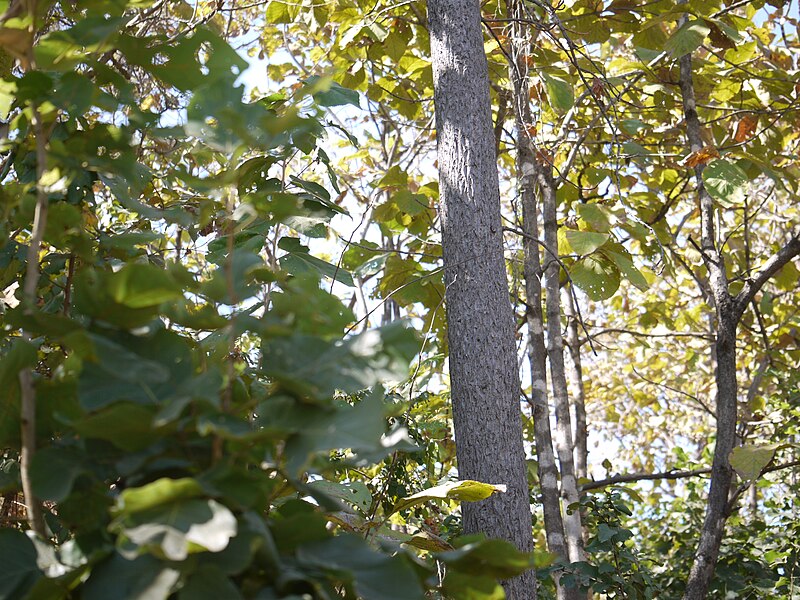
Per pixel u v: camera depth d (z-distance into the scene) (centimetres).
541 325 536
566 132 594
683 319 820
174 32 448
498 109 655
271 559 113
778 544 578
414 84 636
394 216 591
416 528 426
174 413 107
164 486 100
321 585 116
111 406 120
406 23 567
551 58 600
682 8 523
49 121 150
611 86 524
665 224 665
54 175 146
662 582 625
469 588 144
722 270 522
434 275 528
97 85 157
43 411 131
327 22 623
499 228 347
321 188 260
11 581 118
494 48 572
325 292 131
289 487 173
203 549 101
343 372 121
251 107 144
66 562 120
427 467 465
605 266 477
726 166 490
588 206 485
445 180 353
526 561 139
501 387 326
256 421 145
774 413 645
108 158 148
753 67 615
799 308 754
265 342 128
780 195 872
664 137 660
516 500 316
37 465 117
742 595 555
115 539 120
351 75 590
